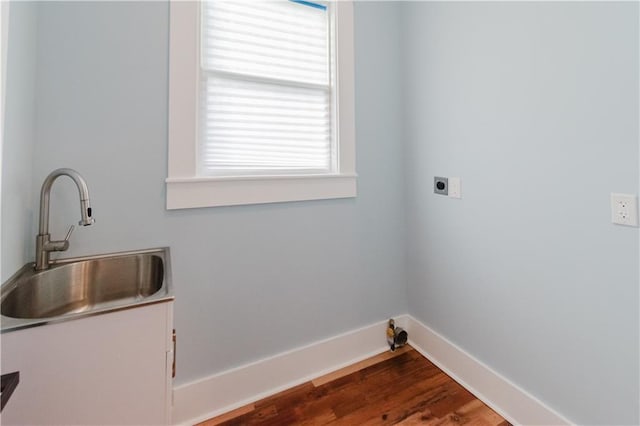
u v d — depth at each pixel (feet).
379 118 6.16
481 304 4.98
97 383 2.63
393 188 6.40
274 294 5.22
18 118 3.22
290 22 5.32
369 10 5.98
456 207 5.35
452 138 5.36
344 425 4.47
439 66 5.55
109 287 4.00
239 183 4.81
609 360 3.43
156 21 4.23
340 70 5.60
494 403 4.76
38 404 2.45
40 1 3.66
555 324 3.95
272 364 5.19
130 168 4.15
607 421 3.46
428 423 4.48
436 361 5.88
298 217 5.39
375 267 6.24
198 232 4.59
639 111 3.08
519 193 4.32
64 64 3.77
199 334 4.66
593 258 3.53
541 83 3.97
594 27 3.41
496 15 4.52
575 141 3.64
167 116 4.32
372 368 5.78
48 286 3.50
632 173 3.16
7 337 2.34
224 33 4.83
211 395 4.72
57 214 3.79
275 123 5.26
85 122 3.89
